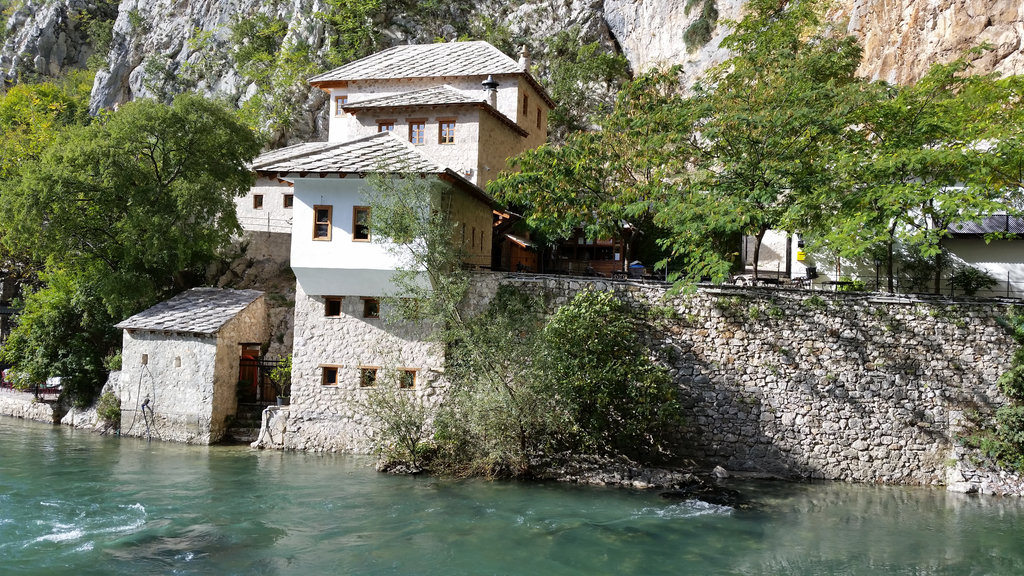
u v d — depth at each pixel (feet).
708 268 73.05
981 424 70.23
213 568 44.14
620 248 106.63
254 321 91.04
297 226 76.64
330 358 79.15
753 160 76.38
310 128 159.74
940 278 85.81
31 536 48.80
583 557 47.93
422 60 119.34
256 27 183.93
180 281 105.40
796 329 73.87
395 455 70.85
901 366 72.38
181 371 82.43
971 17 103.09
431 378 76.43
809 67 85.92
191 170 96.27
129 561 44.75
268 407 80.79
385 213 71.10
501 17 179.52
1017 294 83.15
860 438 72.43
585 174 86.58
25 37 275.18
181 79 198.29
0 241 118.11
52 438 83.30
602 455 71.72
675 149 81.87
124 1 244.42
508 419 67.15
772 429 73.56
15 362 101.09
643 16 167.84
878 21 117.19
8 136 155.12
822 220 73.26
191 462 72.13
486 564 46.21
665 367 74.79
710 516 58.13
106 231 95.50
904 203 68.64
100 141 92.38
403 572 44.45
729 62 91.61
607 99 162.91
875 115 76.89
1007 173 70.79
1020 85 77.10
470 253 85.71
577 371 69.46
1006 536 54.54
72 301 96.22
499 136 102.32
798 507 61.62
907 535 54.60
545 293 77.41
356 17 167.02
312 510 57.06
